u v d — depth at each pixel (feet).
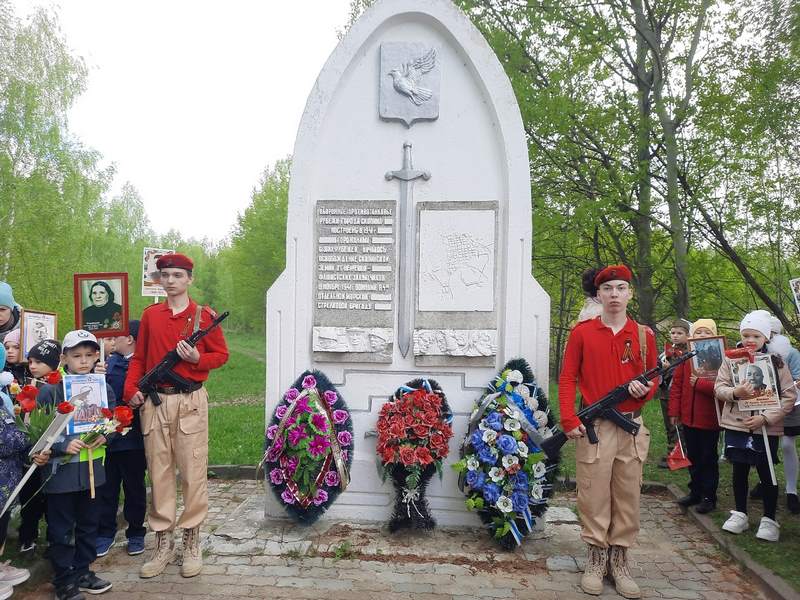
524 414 14.17
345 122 16.22
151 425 12.34
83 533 11.35
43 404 11.99
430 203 15.88
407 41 16.15
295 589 11.80
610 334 11.96
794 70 23.94
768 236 29.25
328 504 14.61
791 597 10.93
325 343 15.79
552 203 32.63
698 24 30.19
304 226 16.08
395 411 14.79
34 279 48.91
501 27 34.71
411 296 15.88
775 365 14.23
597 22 31.58
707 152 29.04
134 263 103.71
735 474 14.58
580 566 12.96
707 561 13.35
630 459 11.70
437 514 15.38
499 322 15.71
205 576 12.34
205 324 12.77
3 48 51.19
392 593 11.69
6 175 48.21
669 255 33.24
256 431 29.50
